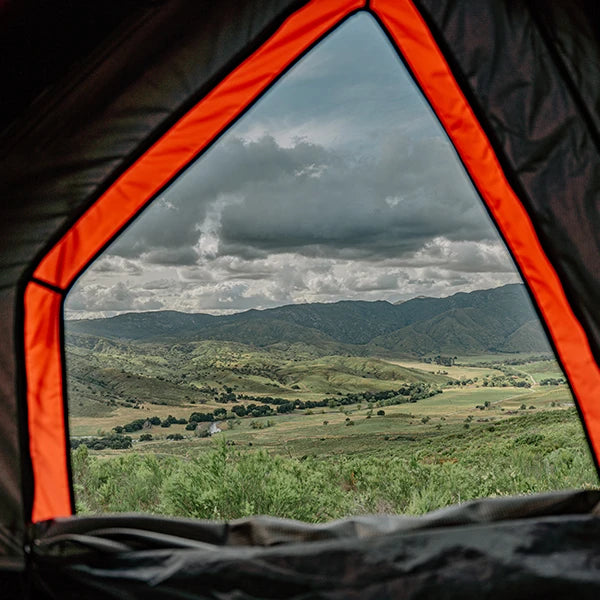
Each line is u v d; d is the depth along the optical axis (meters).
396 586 1.12
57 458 1.93
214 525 1.30
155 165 1.82
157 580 1.18
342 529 1.25
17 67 1.65
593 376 1.98
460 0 1.81
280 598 1.14
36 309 1.88
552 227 1.82
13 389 1.78
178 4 1.68
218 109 1.82
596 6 1.71
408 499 6.01
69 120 1.69
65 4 1.65
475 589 1.11
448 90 1.98
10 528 1.75
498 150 1.84
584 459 6.99
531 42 1.78
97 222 1.85
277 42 1.79
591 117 1.75
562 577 1.12
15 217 1.72
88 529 1.30
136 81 1.69
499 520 1.25
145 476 5.98
